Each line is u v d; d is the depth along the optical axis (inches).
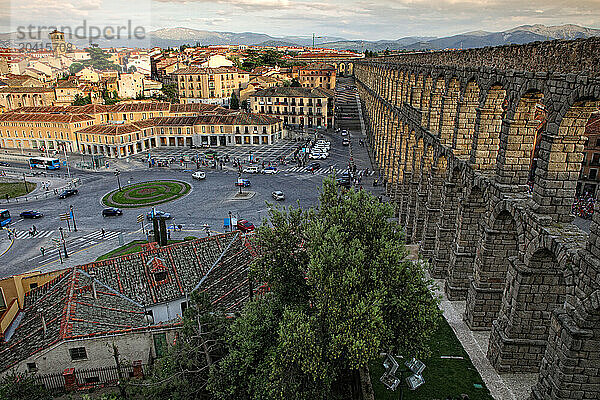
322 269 1131.3
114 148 5167.3
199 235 2849.4
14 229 3021.7
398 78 3036.4
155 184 4050.2
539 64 1177.4
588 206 2930.6
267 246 1423.5
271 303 1331.2
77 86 7253.9
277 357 1062.4
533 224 1143.0
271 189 3831.2
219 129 5787.4
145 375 1353.3
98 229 3016.7
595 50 939.3
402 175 2824.8
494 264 1461.6
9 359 1316.4
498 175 1391.5
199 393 1192.2
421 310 1181.1
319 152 4960.6
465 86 1664.6
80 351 1320.1
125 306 1488.7
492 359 1368.1
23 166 4943.4
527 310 1242.6
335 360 1174.3
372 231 1347.2
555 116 1062.4
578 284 934.4
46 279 1678.2
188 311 1227.2
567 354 937.5
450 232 1877.5
